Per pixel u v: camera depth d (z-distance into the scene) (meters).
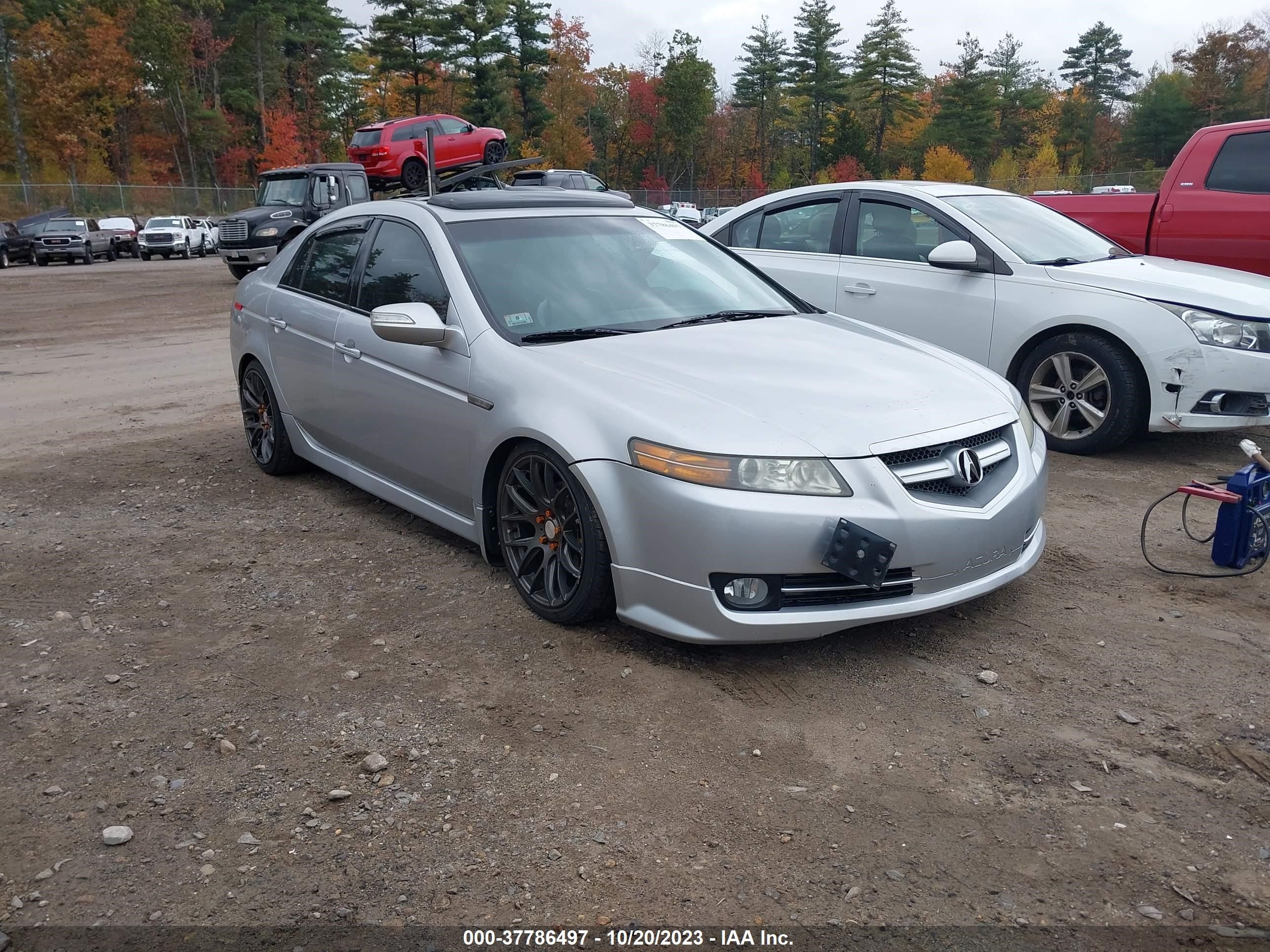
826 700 3.14
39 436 6.89
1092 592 3.97
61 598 4.00
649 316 4.21
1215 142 7.75
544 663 3.39
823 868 2.37
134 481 5.67
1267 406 5.53
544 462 3.58
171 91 68.00
